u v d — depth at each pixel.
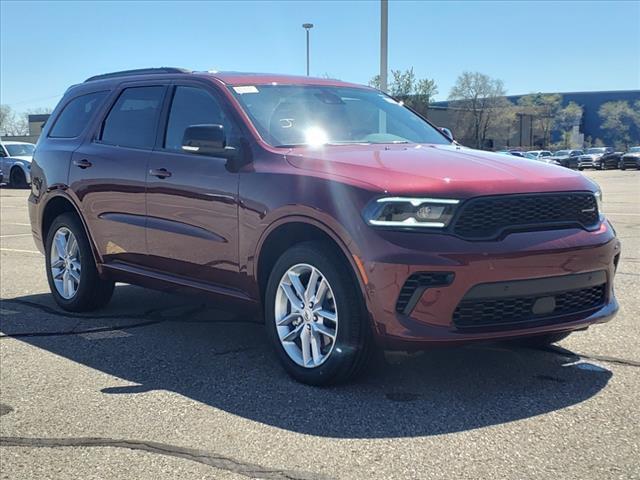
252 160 4.80
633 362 4.75
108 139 6.16
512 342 5.19
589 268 4.22
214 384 4.49
